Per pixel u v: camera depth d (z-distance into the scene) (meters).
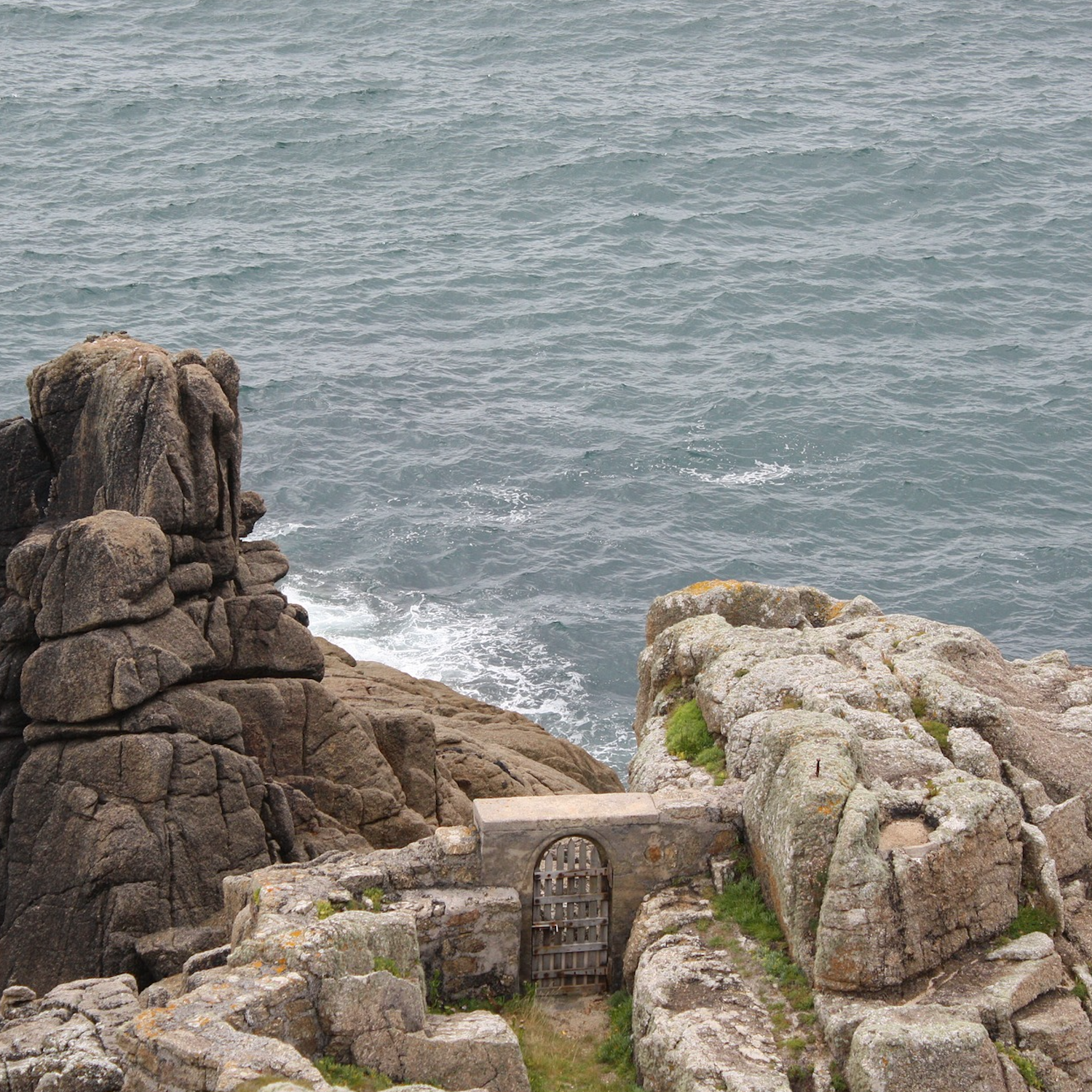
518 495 143.50
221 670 59.03
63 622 53.59
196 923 51.97
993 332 181.88
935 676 49.06
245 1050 32.00
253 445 150.62
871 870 37.97
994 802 40.34
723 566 131.62
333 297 190.88
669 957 40.25
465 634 120.62
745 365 172.38
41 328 175.88
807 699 47.22
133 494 57.94
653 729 53.41
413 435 154.38
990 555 133.12
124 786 52.53
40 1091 34.75
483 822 42.44
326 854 44.03
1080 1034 37.09
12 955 51.69
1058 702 52.53
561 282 198.00
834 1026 36.53
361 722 62.62
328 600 124.62
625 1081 38.91
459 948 42.12
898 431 155.25
